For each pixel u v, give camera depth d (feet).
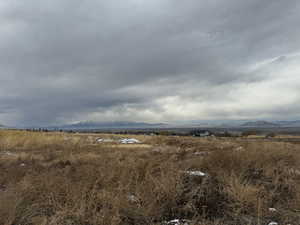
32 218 10.93
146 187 13.92
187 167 19.40
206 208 12.40
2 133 54.75
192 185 15.31
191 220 11.07
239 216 11.49
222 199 13.43
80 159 28.14
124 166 19.93
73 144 53.11
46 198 13.17
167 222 11.06
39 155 33.83
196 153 33.50
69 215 11.12
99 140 74.79
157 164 21.72
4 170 21.90
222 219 11.22
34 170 21.43
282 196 13.96
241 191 12.92
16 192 13.28
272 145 32.22
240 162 20.48
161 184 13.65
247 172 18.35
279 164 20.84
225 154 22.86
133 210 11.51
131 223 10.95
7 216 10.58
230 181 14.25
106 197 12.67
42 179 16.24
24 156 31.55
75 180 17.20
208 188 14.66
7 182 17.40
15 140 50.31
